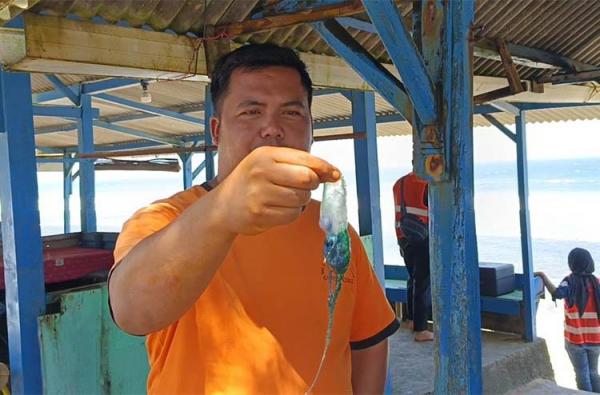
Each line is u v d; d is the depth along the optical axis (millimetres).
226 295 1396
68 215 12070
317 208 1568
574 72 5742
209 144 5262
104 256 5484
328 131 9453
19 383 3338
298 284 1452
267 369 1378
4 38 2713
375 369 1745
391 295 7570
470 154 1824
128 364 3752
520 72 5953
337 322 1517
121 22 3252
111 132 10930
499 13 4746
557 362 7797
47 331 3365
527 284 6789
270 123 1437
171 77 3398
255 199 997
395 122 8312
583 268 6562
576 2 4770
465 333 1836
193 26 3516
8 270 3387
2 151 3332
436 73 1838
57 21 2844
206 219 1054
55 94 7566
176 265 1096
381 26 1722
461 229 1826
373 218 5004
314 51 4398
